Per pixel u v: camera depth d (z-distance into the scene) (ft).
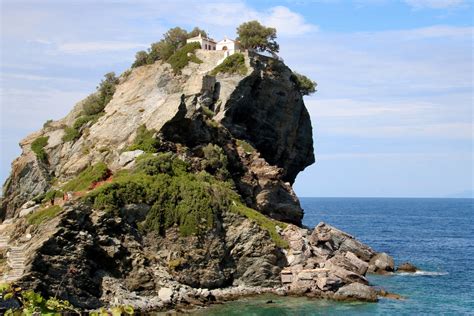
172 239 212.84
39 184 315.37
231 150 290.15
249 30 368.48
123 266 195.00
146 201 213.46
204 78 316.19
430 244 401.70
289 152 371.76
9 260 185.68
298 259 224.12
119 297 183.21
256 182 290.97
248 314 175.73
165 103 274.57
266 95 346.95
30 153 331.57
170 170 239.30
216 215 222.28
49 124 364.99
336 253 244.42
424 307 189.37
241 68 333.21
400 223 645.10
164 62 356.18
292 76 369.09
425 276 254.27
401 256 330.75
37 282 169.17
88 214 194.90
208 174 256.32
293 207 305.12
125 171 243.60
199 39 364.58
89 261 186.60
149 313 174.91
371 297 197.88
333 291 203.51
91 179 247.91
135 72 362.74
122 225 203.82
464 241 428.56
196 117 273.54
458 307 190.19
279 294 205.16
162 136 261.85
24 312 39.45
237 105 323.78
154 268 199.93
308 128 389.80
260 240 221.46
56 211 211.00
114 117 312.50
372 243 404.98
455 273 264.11
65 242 182.19
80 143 318.86
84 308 176.76
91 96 363.15
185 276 205.36
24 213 251.39
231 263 220.84
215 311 179.22
